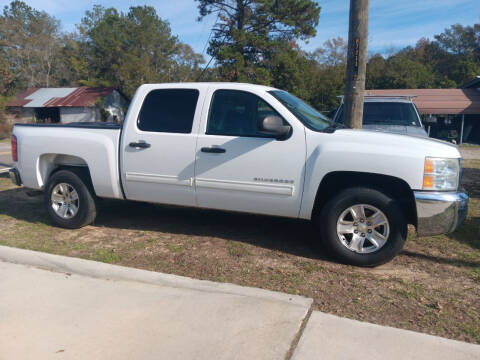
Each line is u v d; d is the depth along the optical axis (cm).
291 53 3347
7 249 469
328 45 5878
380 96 890
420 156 416
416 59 5647
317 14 3316
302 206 456
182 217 629
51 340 308
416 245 509
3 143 2255
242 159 468
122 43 5081
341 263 455
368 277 420
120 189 536
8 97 4050
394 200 426
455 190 427
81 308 355
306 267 443
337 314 347
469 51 5538
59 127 567
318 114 532
